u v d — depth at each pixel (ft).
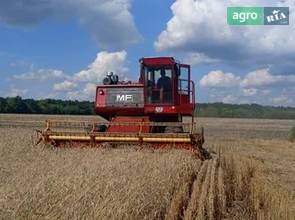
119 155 54.29
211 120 371.35
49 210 27.20
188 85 72.74
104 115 74.33
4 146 63.57
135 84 72.28
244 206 39.99
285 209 37.50
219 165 63.41
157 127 69.31
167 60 70.74
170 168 45.01
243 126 265.75
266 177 55.83
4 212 26.86
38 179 35.73
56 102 382.83
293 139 143.64
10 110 365.20
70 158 51.44
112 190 31.73
